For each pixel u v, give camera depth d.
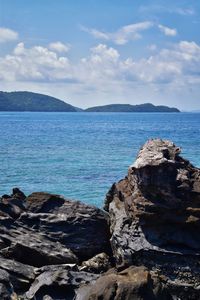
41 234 19.84
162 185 17.22
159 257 16.66
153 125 187.00
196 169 18.27
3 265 16.77
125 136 110.75
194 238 17.02
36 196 21.98
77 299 14.65
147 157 17.69
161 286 14.27
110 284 13.82
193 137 105.00
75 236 20.12
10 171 49.59
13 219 20.22
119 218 18.58
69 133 122.44
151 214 17.12
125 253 16.86
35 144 84.38
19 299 15.20
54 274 15.88
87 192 38.78
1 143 85.88
